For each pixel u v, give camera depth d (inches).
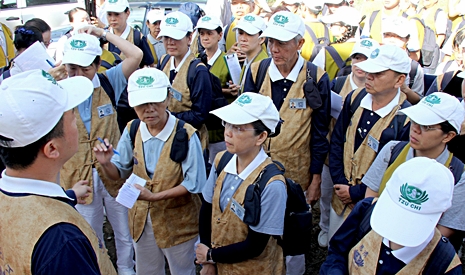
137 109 100.1
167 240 110.0
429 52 214.1
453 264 64.3
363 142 116.0
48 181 59.1
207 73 146.0
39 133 54.8
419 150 89.8
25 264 52.9
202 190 99.5
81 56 115.4
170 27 142.7
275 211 84.8
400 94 114.1
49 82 57.7
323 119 128.2
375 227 63.6
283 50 121.8
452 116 85.0
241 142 84.4
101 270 61.1
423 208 60.8
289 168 131.0
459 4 262.5
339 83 151.4
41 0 363.6
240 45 167.6
